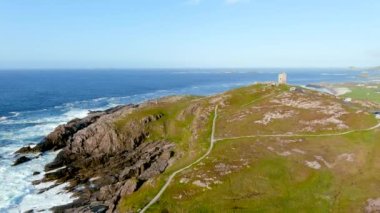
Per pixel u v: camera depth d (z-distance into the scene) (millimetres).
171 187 52031
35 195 62406
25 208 57406
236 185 50562
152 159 75938
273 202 46500
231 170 54531
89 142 87875
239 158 58562
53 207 57594
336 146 61438
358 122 71250
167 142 87438
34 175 72250
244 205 46000
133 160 79250
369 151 58719
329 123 71750
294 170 53875
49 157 84125
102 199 59344
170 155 76562
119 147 88438
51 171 74750
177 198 49062
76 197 61406
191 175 54562
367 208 44250
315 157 57469
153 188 52906
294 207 45344
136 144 90250
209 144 67875
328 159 56875
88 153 86312
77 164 79250
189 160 63156
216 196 48344
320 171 53469
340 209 44719
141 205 48219
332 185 50156
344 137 65000
